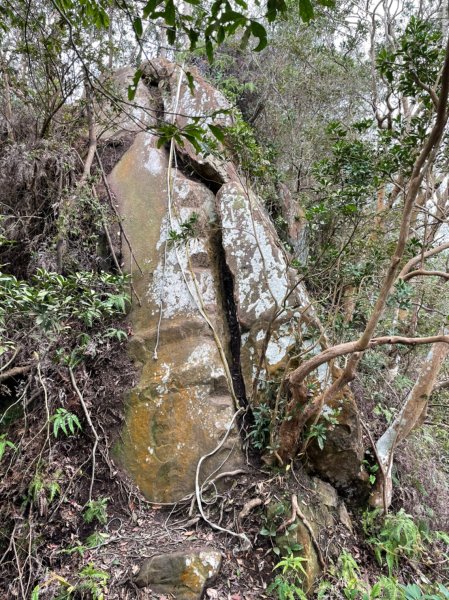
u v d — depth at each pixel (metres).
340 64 5.53
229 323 4.01
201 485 3.25
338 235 3.68
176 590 2.62
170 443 3.39
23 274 4.35
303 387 2.97
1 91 4.63
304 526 2.96
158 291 4.02
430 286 4.43
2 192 4.23
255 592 2.72
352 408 3.38
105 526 3.12
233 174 4.62
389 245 3.89
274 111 6.19
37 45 4.02
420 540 3.33
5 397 3.99
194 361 3.64
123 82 5.57
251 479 3.26
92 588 2.62
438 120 1.81
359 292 3.29
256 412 3.44
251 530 3.01
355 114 5.93
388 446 3.51
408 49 2.56
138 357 3.80
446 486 4.02
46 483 3.19
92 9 2.11
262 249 3.94
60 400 3.57
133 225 4.46
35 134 4.57
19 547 3.00
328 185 3.20
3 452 3.33
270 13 1.31
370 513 3.35
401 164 2.93
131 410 3.59
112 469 3.38
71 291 2.87
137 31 1.56
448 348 3.38
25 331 2.90
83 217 4.26
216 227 4.29
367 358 4.39
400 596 2.74
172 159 4.78
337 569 2.95
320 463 3.35
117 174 4.97
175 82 5.35
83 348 3.60
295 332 3.51
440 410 4.88
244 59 6.52
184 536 3.02
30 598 2.78
